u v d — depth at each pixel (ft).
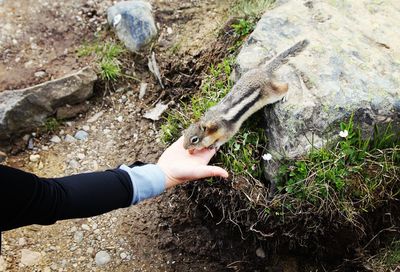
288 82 2.28
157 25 3.07
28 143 2.76
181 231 2.48
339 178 2.17
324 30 2.50
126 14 3.02
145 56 2.99
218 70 2.64
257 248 2.41
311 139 2.20
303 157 2.18
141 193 1.80
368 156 2.26
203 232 2.46
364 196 2.20
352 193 2.20
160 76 2.90
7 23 3.07
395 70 2.35
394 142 2.30
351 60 2.37
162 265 2.42
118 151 2.74
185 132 2.18
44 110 2.78
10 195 1.49
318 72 2.31
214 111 2.19
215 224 2.45
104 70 2.91
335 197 2.18
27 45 3.01
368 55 2.40
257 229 2.27
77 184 1.67
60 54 2.98
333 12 2.59
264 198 2.21
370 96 2.25
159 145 2.73
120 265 2.41
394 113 2.25
